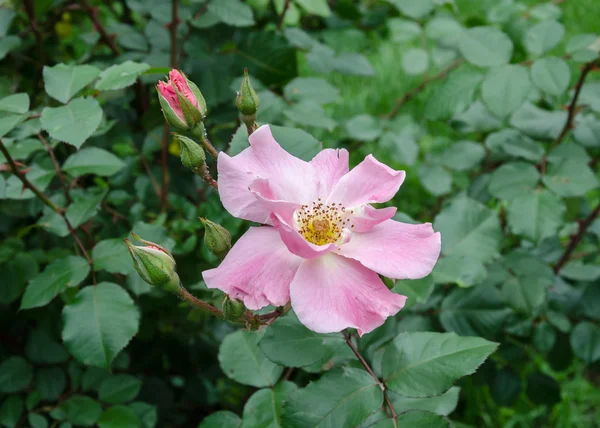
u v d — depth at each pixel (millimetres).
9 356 544
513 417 624
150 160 552
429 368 360
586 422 646
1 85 547
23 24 597
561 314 563
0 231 539
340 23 653
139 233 455
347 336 386
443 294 500
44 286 433
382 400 361
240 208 351
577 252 647
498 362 562
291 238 335
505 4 595
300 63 949
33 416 485
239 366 421
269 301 343
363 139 594
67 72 413
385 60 987
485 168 584
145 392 557
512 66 489
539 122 546
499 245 474
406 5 578
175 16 517
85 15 636
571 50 500
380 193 363
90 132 388
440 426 352
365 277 347
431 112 523
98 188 503
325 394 361
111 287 429
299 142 406
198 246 525
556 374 667
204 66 540
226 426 410
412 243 349
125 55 543
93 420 479
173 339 575
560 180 498
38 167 471
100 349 418
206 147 385
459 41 504
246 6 520
